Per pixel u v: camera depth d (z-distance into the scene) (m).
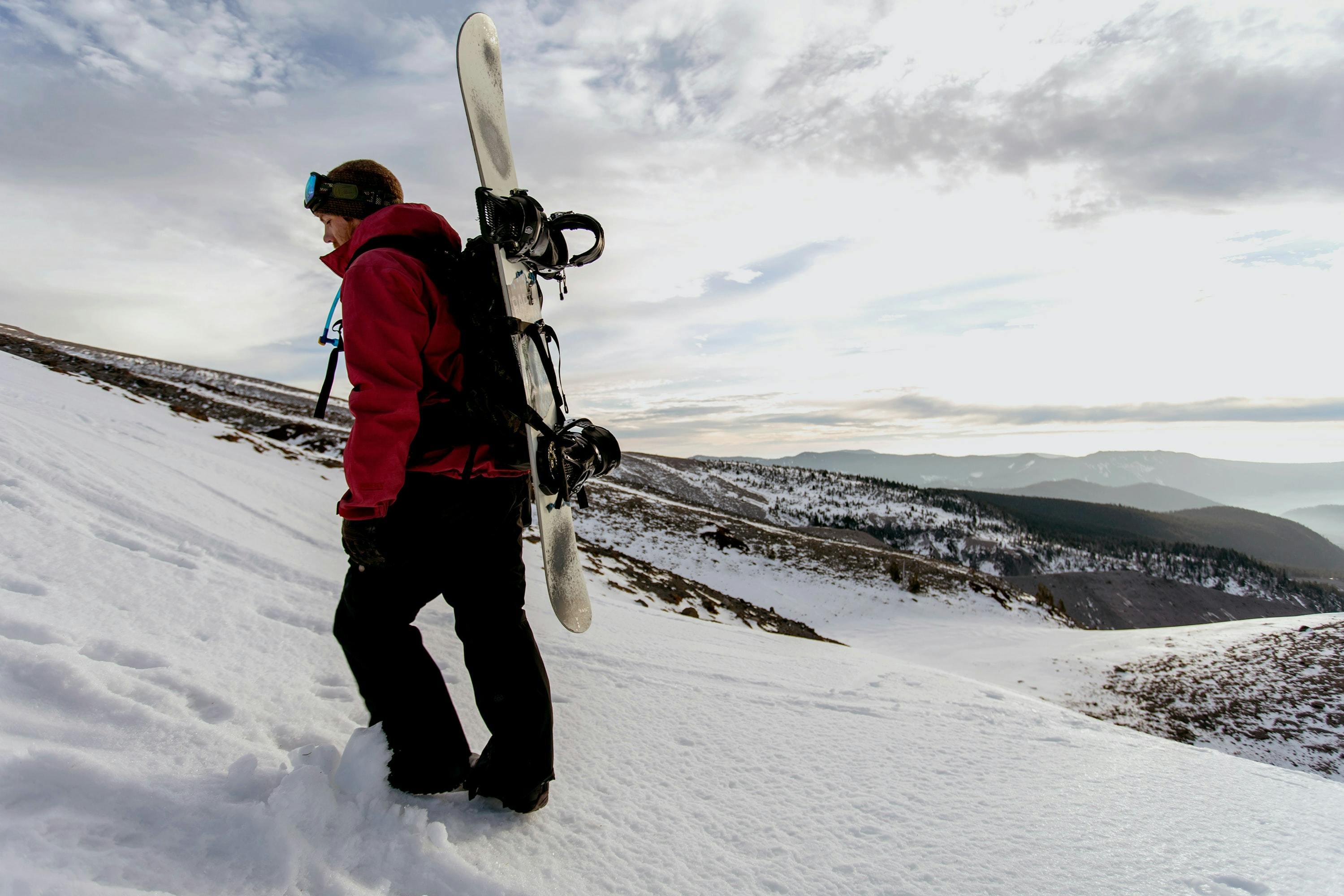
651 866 1.34
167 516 3.87
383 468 1.13
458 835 1.27
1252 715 18.27
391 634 1.34
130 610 2.14
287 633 2.40
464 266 1.34
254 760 1.24
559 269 1.67
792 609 25.72
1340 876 1.55
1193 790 2.14
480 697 1.37
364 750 1.31
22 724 1.21
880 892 1.36
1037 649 23.34
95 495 3.76
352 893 1.00
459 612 1.37
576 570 1.67
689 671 3.34
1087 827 1.76
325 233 1.53
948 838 1.63
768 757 2.12
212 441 11.27
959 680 5.38
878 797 1.87
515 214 1.36
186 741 1.33
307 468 12.40
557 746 1.94
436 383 1.27
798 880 1.38
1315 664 21.38
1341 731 17.36
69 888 0.81
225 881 0.97
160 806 1.09
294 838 1.07
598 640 3.90
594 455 1.54
